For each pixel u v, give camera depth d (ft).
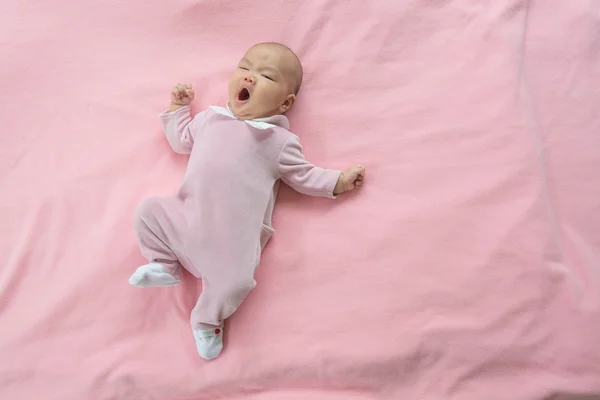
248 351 3.12
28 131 3.56
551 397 2.99
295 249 3.31
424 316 3.14
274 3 3.67
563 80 3.49
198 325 3.06
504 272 3.18
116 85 3.65
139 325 3.20
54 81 3.64
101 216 3.43
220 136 3.22
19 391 3.07
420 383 3.07
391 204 3.36
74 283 3.25
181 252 3.08
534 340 3.08
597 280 3.14
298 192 3.45
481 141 3.42
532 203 3.26
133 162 3.54
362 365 3.06
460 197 3.33
